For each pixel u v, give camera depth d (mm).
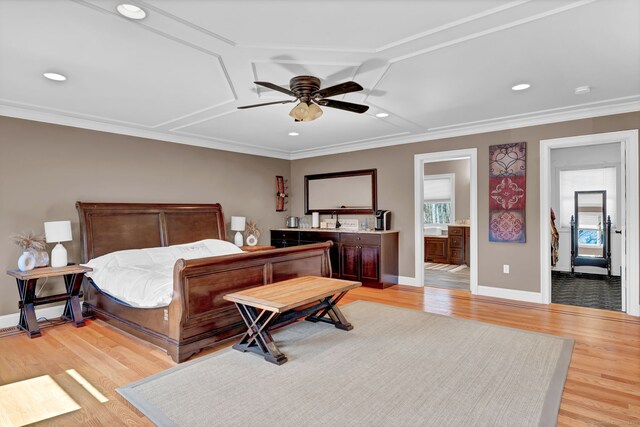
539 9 2074
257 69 2914
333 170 6648
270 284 3430
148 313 3232
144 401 2281
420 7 2049
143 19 2141
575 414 2115
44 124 4160
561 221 6848
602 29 2307
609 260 6297
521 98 3721
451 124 4801
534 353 2975
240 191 6348
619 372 2645
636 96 3674
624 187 4102
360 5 2023
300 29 2289
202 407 2207
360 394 2344
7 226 3889
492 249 4945
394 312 4199
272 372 2666
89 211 4344
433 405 2207
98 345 3264
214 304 3133
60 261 3834
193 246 4941
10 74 2984
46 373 2703
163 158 5277
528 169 4641
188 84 3250
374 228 5996
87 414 2166
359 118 4492
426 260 8289
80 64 2797
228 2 1978
